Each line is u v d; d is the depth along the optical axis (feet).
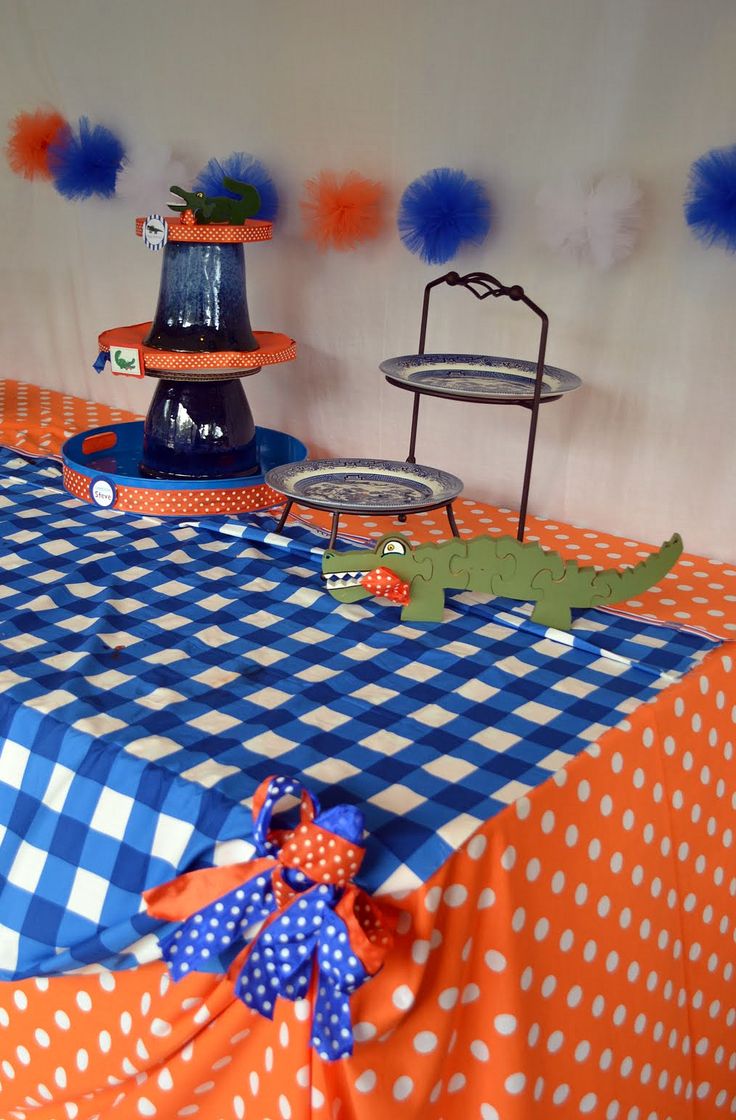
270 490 5.05
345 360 5.92
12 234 7.22
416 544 4.77
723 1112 4.08
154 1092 3.08
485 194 5.12
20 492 5.28
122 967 2.94
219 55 5.87
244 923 2.67
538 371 4.31
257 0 5.62
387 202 5.49
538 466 5.32
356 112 5.45
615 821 3.23
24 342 7.50
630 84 4.58
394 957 2.65
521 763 3.04
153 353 4.74
